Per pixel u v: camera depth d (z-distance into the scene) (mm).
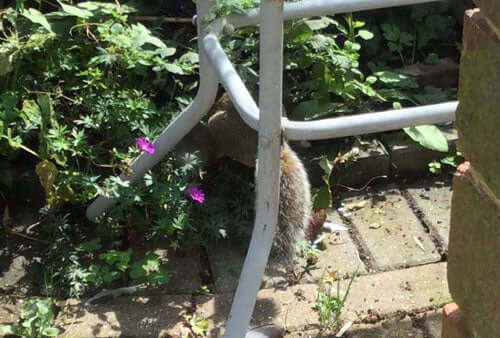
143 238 2963
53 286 2740
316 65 3328
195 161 2984
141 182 2902
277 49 2029
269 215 2258
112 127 3055
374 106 3463
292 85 3406
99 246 2850
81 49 3250
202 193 2859
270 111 2109
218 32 2486
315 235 2904
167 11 3654
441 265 2805
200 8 2516
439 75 3633
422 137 3162
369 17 3738
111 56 3100
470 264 1543
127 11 3334
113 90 3152
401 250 2881
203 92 2637
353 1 2408
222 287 2742
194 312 2635
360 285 2719
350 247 2900
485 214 1462
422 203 3119
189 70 3197
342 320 2576
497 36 1326
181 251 2889
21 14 3219
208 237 2941
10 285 2744
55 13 3219
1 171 3023
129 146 3033
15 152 3016
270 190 2227
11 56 3037
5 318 2605
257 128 2168
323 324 2561
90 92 3119
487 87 1366
